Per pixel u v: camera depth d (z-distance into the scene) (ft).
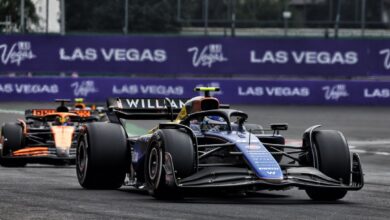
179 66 357.00
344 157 91.71
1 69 349.61
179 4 381.60
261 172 85.51
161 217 75.82
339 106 347.97
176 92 343.05
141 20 382.01
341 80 350.02
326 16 386.52
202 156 90.27
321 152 91.86
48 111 181.16
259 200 93.30
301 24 386.52
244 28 387.55
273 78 367.45
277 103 349.00
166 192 88.84
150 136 96.89
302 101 349.61
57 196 93.30
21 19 361.92
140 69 356.18
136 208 82.23
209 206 84.64
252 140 91.35
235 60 358.23
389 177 136.77
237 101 346.33
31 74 362.33
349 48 362.53
